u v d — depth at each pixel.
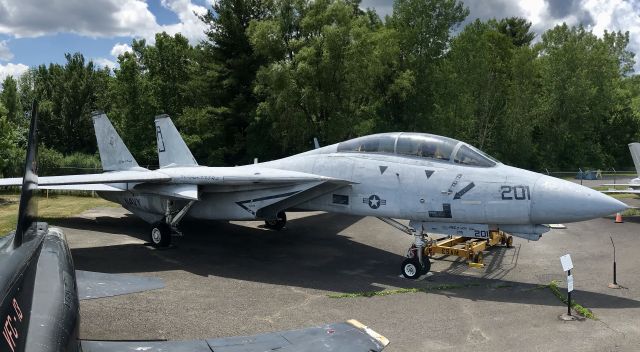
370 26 44.22
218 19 34.75
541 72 55.25
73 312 3.51
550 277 10.67
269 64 31.66
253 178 11.45
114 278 5.43
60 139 44.06
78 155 34.91
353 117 33.47
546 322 7.90
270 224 16.11
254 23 32.59
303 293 9.36
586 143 57.66
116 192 14.71
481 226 10.16
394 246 13.92
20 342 2.80
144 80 41.06
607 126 63.62
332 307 8.55
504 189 9.62
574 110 53.38
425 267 10.77
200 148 37.91
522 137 48.91
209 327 7.43
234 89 35.69
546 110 53.12
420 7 37.59
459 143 10.67
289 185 11.82
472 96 46.12
